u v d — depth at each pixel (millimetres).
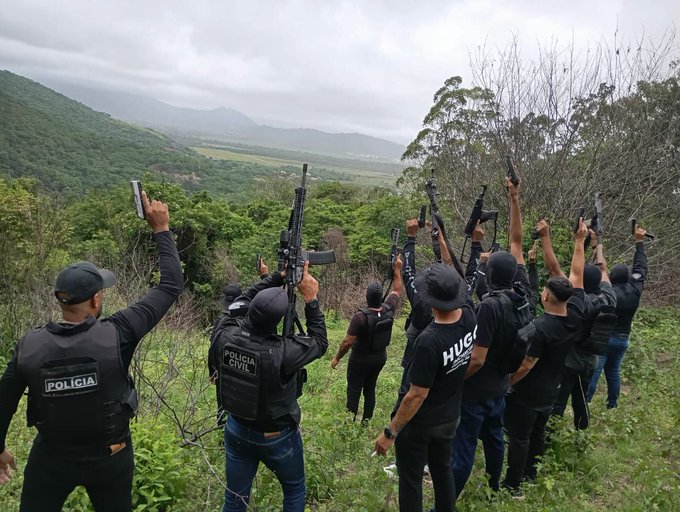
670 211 11492
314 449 4688
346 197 41594
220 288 21922
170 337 6812
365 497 3961
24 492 2553
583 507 3896
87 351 2443
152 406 5461
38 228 10375
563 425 4945
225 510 3172
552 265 4645
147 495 3570
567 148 9922
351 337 5613
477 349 3451
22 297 9188
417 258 12805
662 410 6246
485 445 4070
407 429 3225
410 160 19359
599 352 4984
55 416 2418
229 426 3113
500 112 10297
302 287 3229
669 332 9914
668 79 10320
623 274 6027
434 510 3682
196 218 24109
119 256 10055
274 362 2852
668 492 3916
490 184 10516
